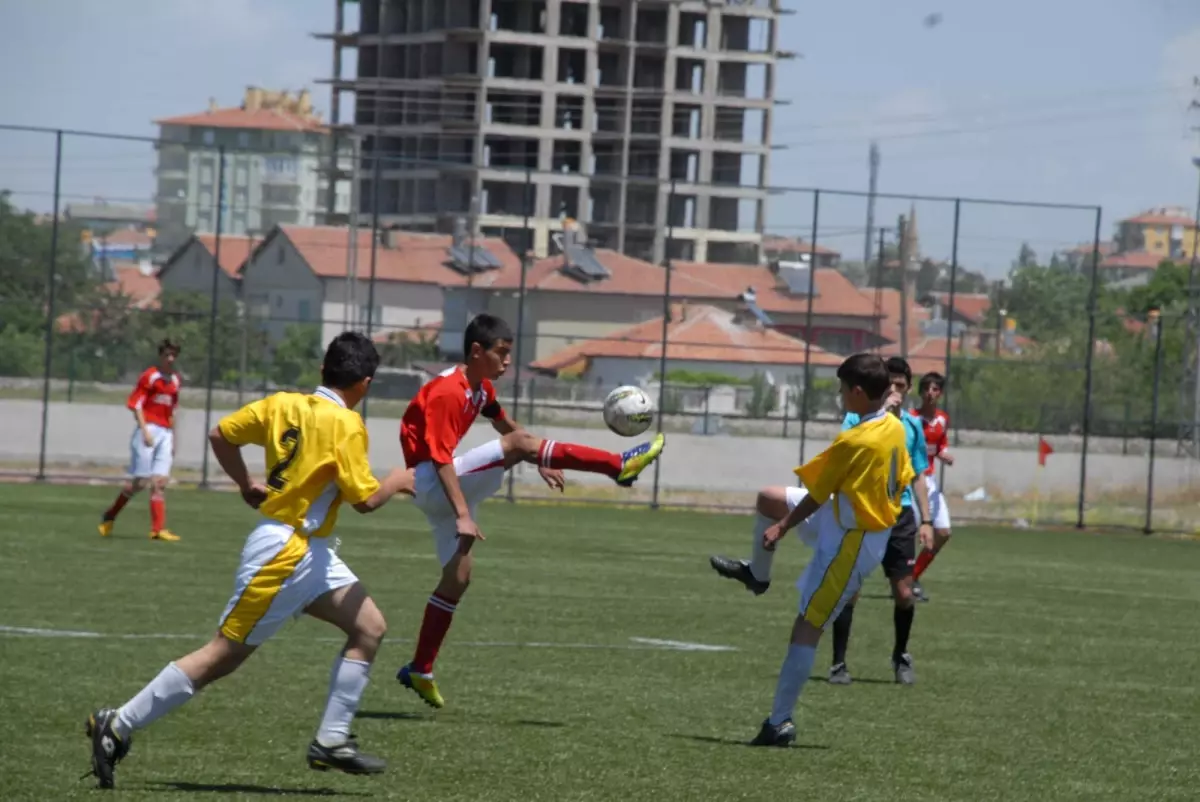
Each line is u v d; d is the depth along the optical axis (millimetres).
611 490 67312
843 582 16875
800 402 79688
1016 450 69312
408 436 18359
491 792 14062
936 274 69312
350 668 14086
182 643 22609
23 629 23297
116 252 88000
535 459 18719
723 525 56219
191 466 64312
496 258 95625
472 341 17938
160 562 33969
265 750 15492
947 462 35406
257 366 74250
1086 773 16312
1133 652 27562
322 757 14094
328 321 68188
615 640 25625
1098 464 69000
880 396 17188
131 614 25609
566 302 93062
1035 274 68125
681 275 95250
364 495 13844
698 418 78125
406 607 28641
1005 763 16641
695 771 15398
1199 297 73688
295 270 89562
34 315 68938
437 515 18422
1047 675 24062
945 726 18891
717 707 19469
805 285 93000
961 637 28641
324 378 14180
